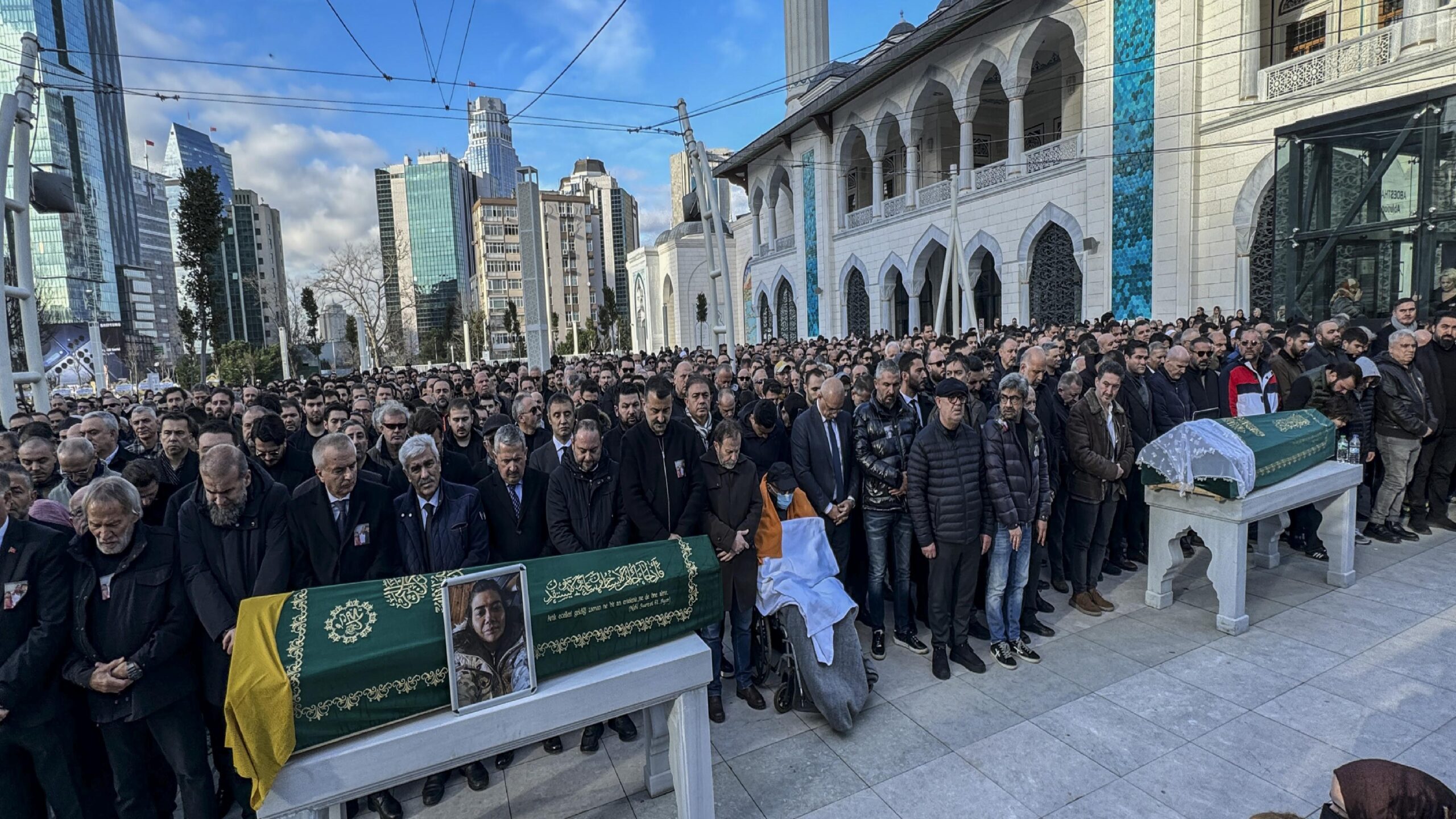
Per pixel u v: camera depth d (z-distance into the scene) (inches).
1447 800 72.4
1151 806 129.3
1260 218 613.6
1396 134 392.2
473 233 3641.7
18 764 125.3
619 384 209.2
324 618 103.9
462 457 203.6
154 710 125.2
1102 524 216.8
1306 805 126.6
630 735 165.6
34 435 187.2
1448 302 375.6
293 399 289.9
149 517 153.9
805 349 605.9
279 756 96.3
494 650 109.7
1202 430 199.3
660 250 2225.6
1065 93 910.4
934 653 183.9
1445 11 480.4
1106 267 746.8
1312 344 288.2
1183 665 178.5
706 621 130.9
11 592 118.5
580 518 161.5
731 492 173.2
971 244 946.1
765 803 137.1
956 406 175.9
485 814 141.7
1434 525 271.6
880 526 196.1
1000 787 137.6
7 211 391.5
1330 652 179.9
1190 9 643.5
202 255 823.1
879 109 1105.4
